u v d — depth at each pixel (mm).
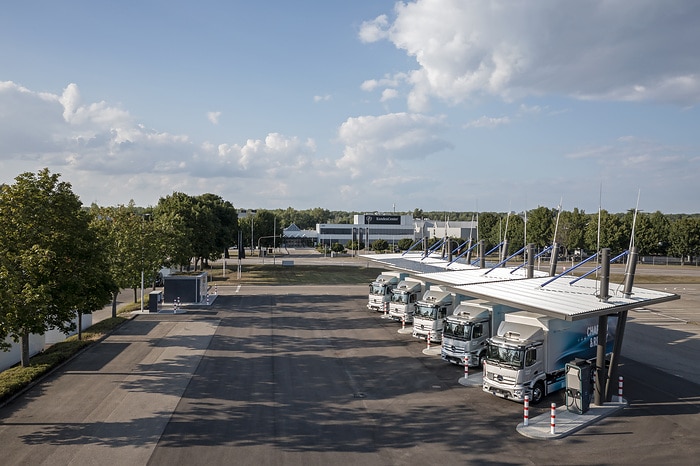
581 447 16484
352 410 19734
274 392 21844
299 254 133375
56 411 19188
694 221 94438
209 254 73562
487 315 26094
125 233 40500
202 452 15672
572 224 99312
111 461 14961
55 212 24516
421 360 27406
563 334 21953
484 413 19547
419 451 16016
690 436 17500
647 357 28828
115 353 28297
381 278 43406
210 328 35500
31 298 19875
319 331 34812
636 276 73062
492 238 111875
